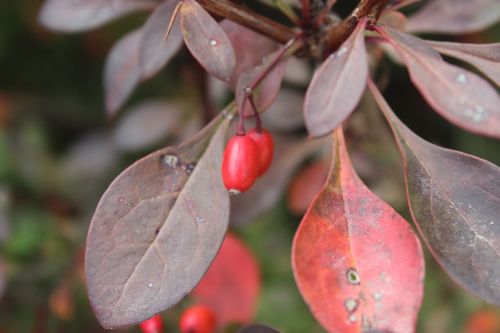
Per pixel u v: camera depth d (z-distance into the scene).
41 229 0.34
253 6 0.32
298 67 0.32
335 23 0.23
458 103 0.20
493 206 0.21
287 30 0.23
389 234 0.21
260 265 0.35
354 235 0.21
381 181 0.32
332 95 0.20
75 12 0.27
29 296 0.33
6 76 0.41
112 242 0.22
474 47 0.22
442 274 0.34
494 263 0.21
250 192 0.30
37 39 0.40
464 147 0.37
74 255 0.32
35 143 0.38
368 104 0.28
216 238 0.22
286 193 0.36
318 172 0.32
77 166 0.38
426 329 0.34
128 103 0.40
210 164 0.23
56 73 0.42
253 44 0.24
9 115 0.40
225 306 0.28
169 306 0.22
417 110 0.38
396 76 0.36
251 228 0.36
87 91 0.42
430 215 0.22
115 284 0.22
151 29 0.24
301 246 0.21
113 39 0.40
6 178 0.35
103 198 0.22
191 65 0.29
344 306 0.21
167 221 0.22
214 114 0.31
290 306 0.34
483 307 0.33
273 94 0.22
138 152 0.38
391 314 0.21
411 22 0.27
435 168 0.22
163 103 0.34
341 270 0.21
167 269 0.22
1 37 0.40
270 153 0.22
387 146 0.30
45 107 0.41
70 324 0.32
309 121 0.20
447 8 0.27
